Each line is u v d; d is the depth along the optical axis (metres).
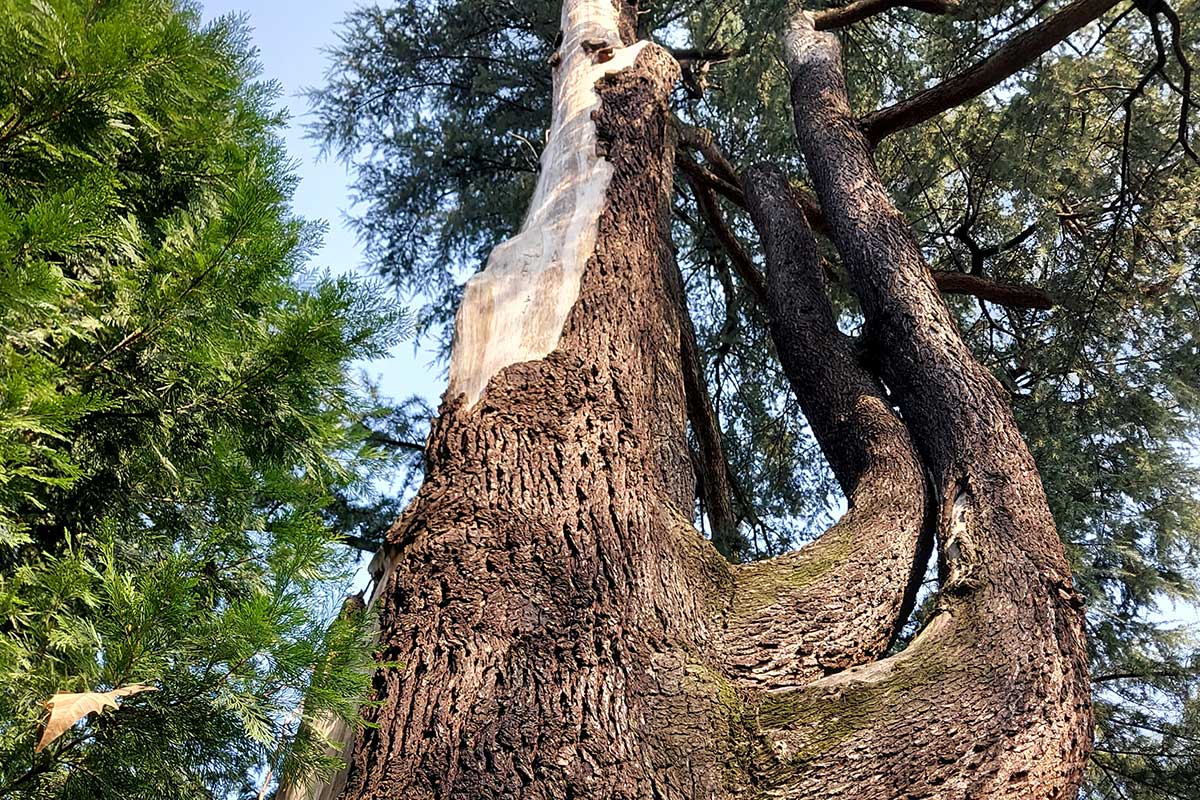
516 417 3.41
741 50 8.62
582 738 2.44
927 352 4.40
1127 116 7.63
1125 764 7.55
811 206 6.66
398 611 2.81
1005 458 3.78
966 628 3.04
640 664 2.73
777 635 3.10
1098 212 7.80
